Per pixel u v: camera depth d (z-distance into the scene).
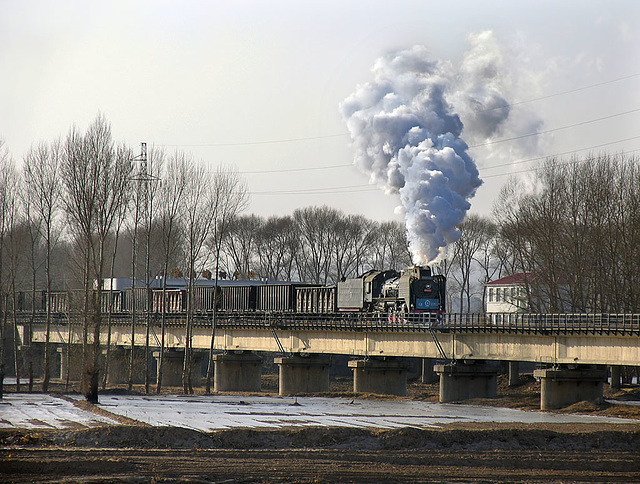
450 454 163.12
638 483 138.88
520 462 154.62
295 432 175.62
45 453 157.38
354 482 135.12
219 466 146.75
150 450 162.62
